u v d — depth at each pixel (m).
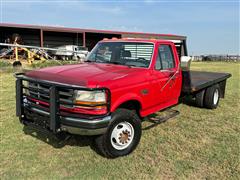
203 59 47.78
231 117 6.81
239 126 6.11
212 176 3.86
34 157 4.30
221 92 8.34
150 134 5.43
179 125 6.06
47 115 4.12
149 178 3.77
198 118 6.65
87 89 3.76
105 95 3.94
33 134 5.21
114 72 4.53
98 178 3.74
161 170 3.99
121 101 4.20
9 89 9.79
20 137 5.06
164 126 5.96
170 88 5.59
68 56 30.17
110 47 5.52
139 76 4.64
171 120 6.43
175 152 4.61
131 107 4.72
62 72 4.38
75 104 3.89
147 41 5.21
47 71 4.52
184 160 4.32
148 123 6.04
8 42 32.41
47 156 4.35
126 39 5.52
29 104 4.44
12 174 3.78
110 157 4.32
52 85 3.94
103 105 3.91
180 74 5.97
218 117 6.79
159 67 5.23
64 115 3.93
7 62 17.36
